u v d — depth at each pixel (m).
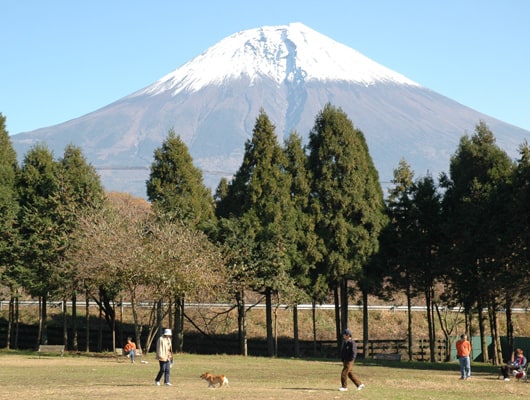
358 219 56.97
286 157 57.88
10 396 22.84
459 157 54.88
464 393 26.69
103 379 31.53
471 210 49.97
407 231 56.12
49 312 70.69
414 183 57.16
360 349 60.16
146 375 34.12
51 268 53.09
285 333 68.00
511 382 33.31
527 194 45.91
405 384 30.62
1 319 68.62
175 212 53.75
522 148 48.47
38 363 42.03
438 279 54.94
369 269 57.09
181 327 57.47
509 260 48.12
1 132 62.62
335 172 57.28
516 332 70.19
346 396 23.56
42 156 58.38
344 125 57.88
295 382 31.11
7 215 54.25
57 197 55.19
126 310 71.31
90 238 49.69
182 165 57.12
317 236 56.06
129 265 47.69
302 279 55.25
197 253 49.69
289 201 56.25
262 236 54.31
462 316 72.31
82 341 63.31
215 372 37.09
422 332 69.69
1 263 54.59
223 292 52.00
